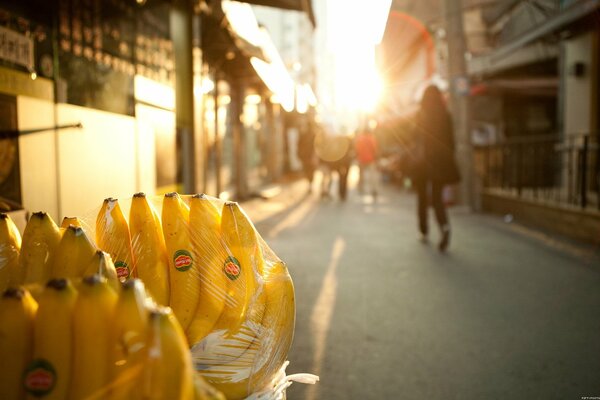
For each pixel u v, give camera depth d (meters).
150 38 6.79
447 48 12.17
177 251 1.54
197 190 8.86
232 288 1.56
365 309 4.83
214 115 12.09
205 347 1.50
